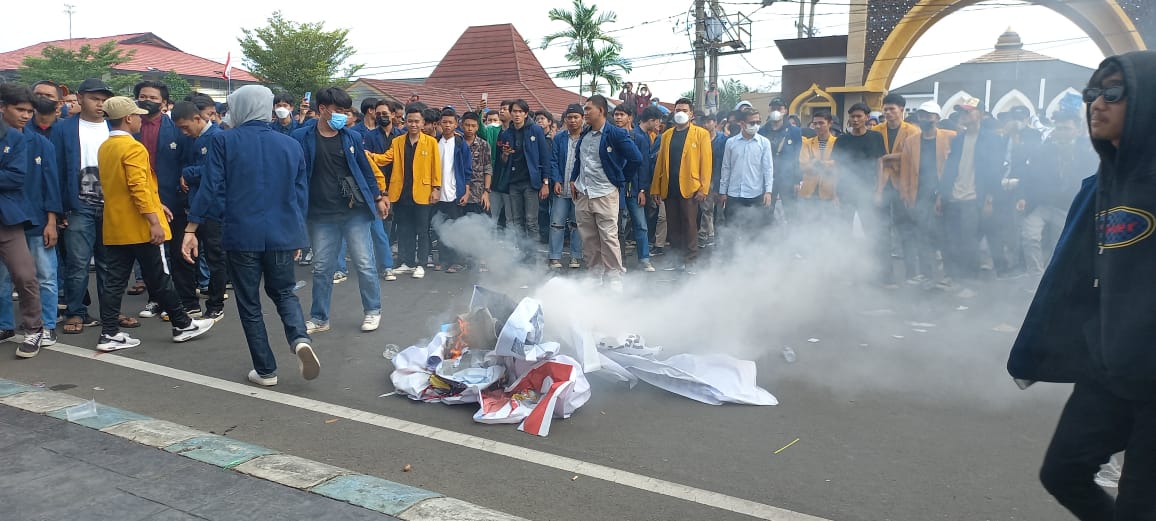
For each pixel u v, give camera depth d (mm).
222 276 6477
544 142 9219
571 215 9375
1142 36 17219
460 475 3527
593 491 3365
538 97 36438
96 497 3160
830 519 3111
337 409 4414
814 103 20906
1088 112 2152
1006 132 7844
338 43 33906
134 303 7328
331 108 5906
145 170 5523
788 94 21797
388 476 3518
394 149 8641
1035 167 7312
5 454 3580
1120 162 2049
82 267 6117
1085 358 2242
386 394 4684
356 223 6074
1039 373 2357
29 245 5699
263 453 3605
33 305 5402
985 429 4078
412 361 4941
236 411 4375
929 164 7344
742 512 3172
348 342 5871
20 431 3869
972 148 7309
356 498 3158
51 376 5004
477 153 9320
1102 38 17984
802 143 8688
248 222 4633
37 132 6016
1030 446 3850
